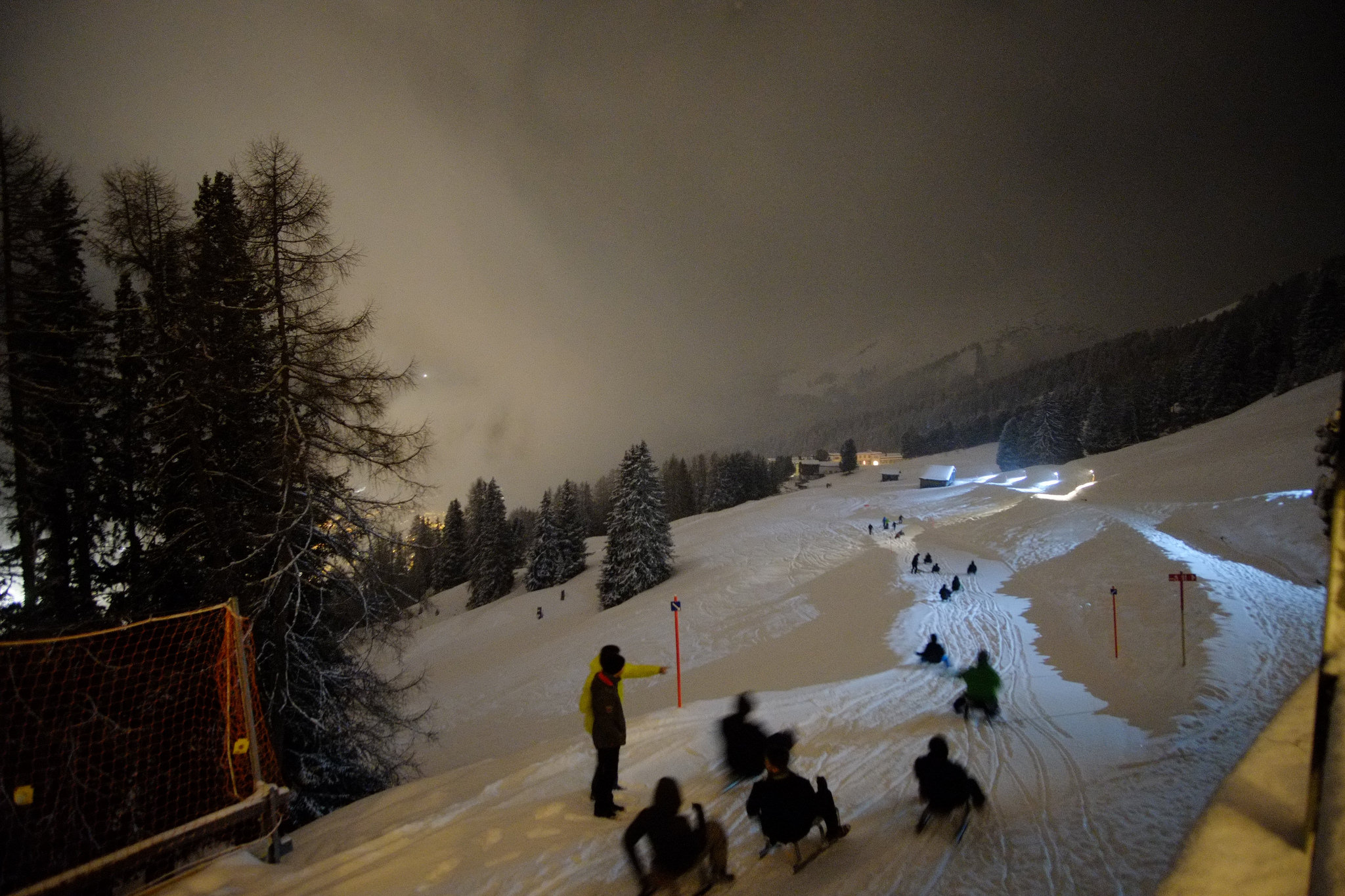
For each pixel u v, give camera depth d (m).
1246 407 76.81
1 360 11.57
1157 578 20.88
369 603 13.22
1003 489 65.62
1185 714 10.69
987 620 22.39
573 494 70.88
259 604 11.74
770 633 30.27
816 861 6.03
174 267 12.45
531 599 60.19
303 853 7.38
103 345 13.68
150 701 8.12
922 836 6.45
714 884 5.65
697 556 58.72
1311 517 23.22
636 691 25.98
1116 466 59.19
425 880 5.85
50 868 6.19
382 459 12.57
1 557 11.91
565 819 7.04
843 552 48.84
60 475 12.47
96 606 13.16
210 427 13.11
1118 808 7.00
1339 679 1.82
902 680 14.50
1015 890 5.41
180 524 13.16
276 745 11.97
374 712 13.85
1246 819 2.17
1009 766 8.64
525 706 27.75
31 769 6.57
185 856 6.15
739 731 7.79
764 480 122.94
